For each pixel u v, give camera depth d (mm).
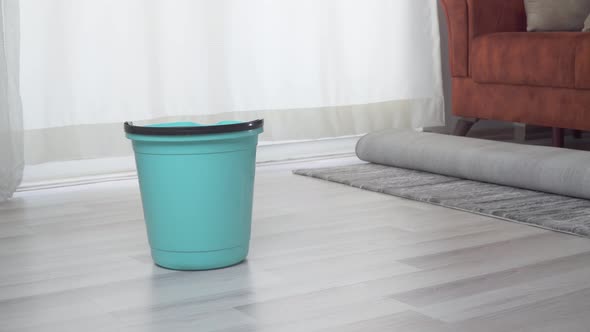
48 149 2953
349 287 1604
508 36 3260
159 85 3133
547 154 2529
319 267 1757
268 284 1638
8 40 2666
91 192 2799
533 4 3465
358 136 3773
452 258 1804
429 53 3824
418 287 1593
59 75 2943
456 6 3498
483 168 2645
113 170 3166
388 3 3699
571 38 2982
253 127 1727
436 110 3875
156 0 3100
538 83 3117
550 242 1923
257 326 1391
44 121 2934
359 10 3621
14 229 2238
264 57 3381
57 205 2580
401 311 1451
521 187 2562
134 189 2838
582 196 2357
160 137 1659
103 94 3033
